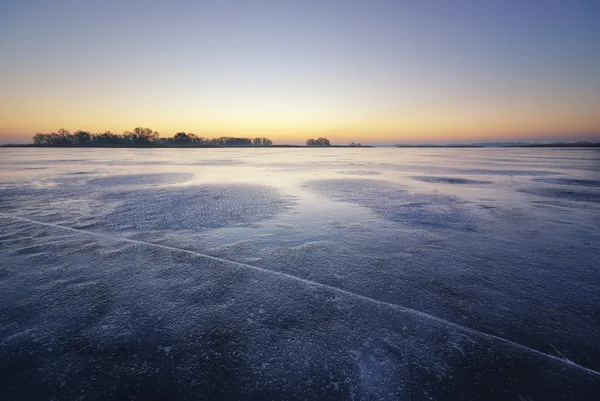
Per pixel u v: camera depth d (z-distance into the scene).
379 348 2.38
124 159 31.19
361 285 3.45
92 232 5.56
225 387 2.00
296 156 42.62
